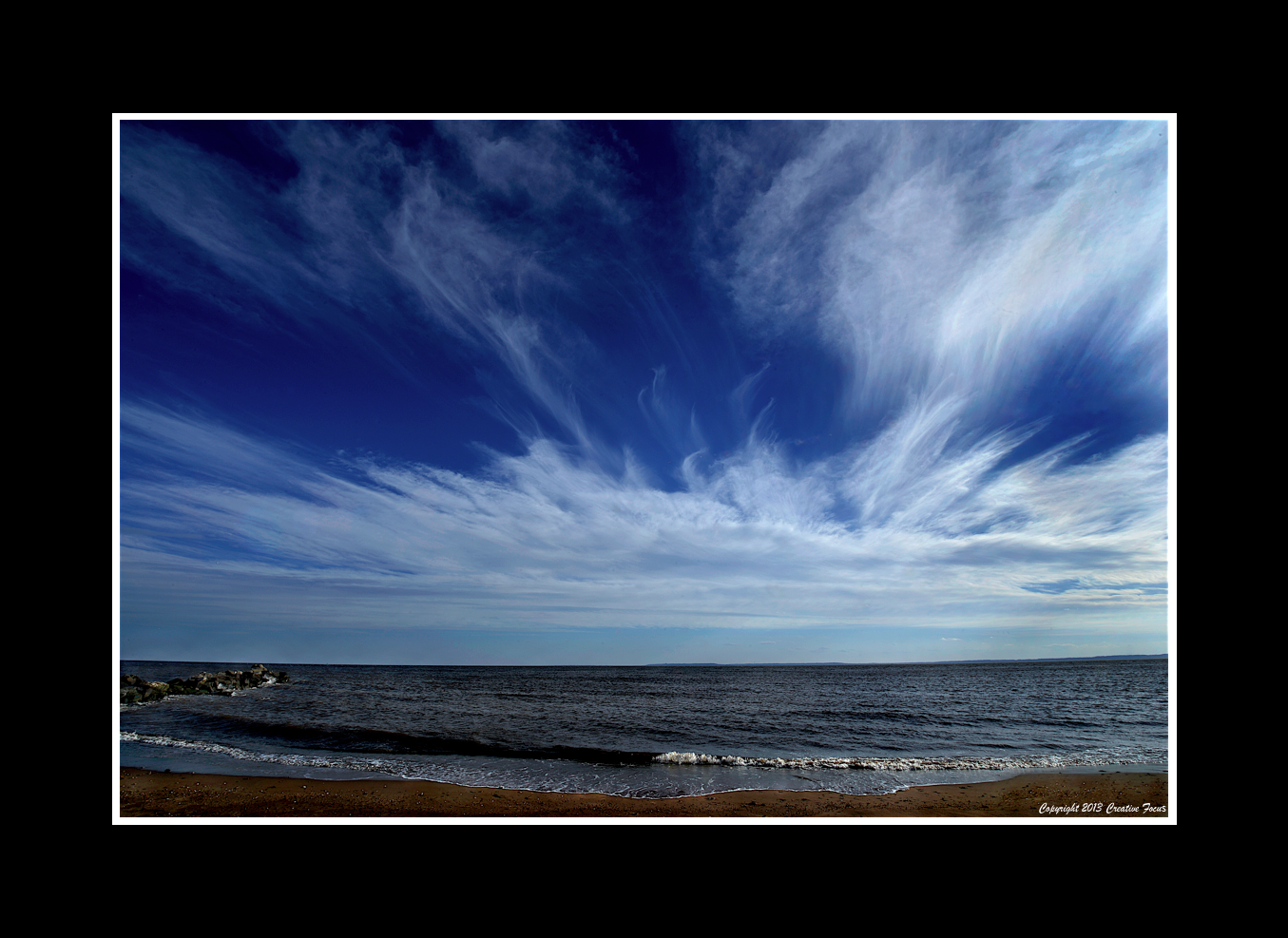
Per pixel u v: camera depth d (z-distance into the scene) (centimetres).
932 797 523
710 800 509
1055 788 554
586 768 642
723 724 1007
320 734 854
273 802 496
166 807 482
